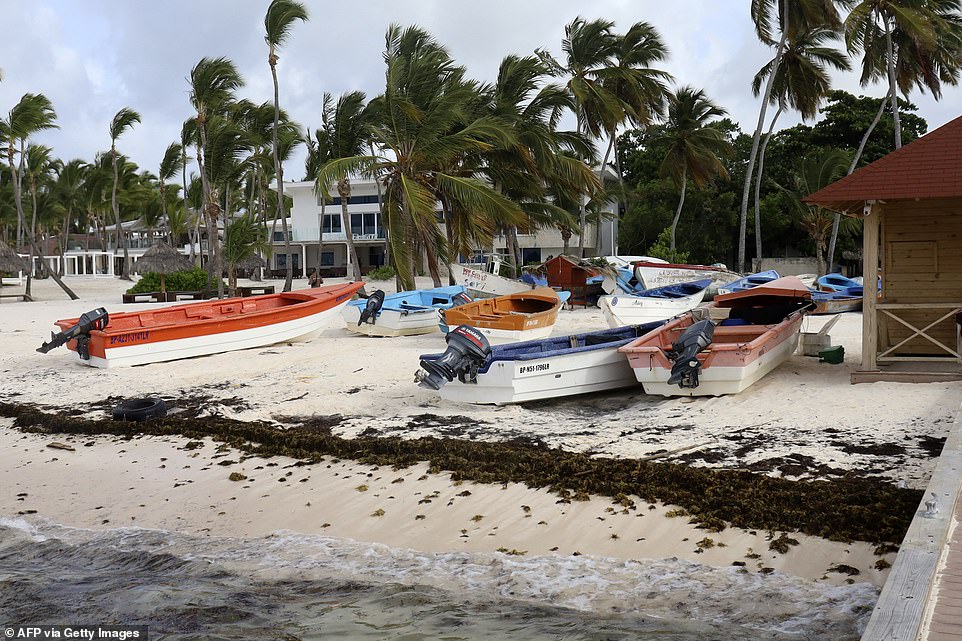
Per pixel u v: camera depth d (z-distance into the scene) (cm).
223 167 3266
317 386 1253
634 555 603
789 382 1080
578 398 1120
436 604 544
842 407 912
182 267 3778
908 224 1120
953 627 367
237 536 707
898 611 374
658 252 4081
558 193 3588
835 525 602
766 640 462
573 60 3444
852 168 3856
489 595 557
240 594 577
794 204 4566
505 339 1534
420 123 2453
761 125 3619
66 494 841
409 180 2395
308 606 549
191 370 1461
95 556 671
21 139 3556
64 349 1795
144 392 1280
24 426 1118
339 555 648
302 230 5722
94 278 5691
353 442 918
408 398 1142
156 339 1536
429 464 842
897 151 1016
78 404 1212
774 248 5241
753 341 1019
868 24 3438
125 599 573
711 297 2439
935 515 494
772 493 662
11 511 797
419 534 682
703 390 1029
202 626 523
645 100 3622
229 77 3250
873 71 3722
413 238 2516
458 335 1053
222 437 999
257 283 4934
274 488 821
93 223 8406
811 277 3136
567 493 728
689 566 575
